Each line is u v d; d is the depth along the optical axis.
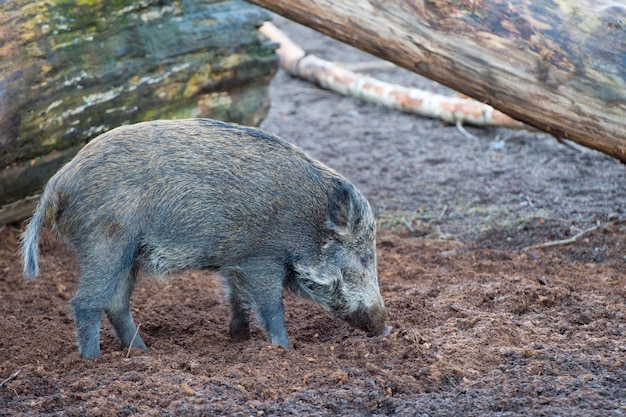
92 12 11.56
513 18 9.38
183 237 8.97
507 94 9.77
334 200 9.54
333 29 10.32
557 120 9.66
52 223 8.90
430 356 8.76
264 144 9.30
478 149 18.02
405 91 20.38
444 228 14.01
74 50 11.48
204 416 7.47
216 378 8.15
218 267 9.47
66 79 11.43
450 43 9.72
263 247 9.38
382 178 16.47
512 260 12.26
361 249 9.86
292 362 8.73
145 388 7.92
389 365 8.64
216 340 9.91
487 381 8.16
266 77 13.99
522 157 17.38
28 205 12.37
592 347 8.86
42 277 11.55
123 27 12.00
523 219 13.95
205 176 8.91
